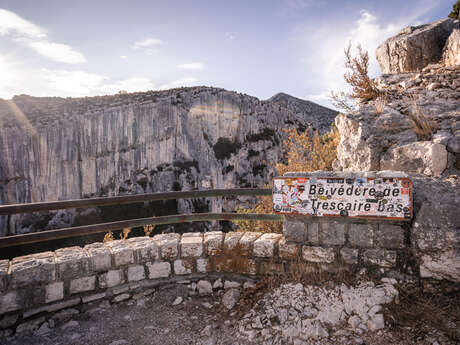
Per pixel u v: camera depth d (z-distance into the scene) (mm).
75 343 2537
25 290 2762
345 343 2246
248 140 75375
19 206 2930
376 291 2645
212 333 2621
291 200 3090
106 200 3281
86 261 3010
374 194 2795
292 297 2801
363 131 4707
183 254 3361
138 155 66125
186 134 70000
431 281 2562
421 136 4195
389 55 9781
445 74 6301
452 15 11773
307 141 8086
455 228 2484
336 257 2963
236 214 3648
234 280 3322
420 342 2145
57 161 62281
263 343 2402
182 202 63000
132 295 3205
